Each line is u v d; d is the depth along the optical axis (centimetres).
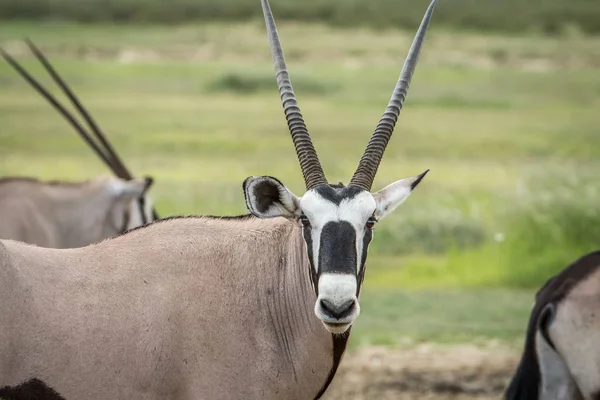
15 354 1499
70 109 8612
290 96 1681
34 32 13650
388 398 2538
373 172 1636
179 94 9931
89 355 1524
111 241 1633
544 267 3794
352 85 10775
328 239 1492
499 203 4431
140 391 1541
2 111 8319
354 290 1460
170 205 4719
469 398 2542
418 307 3372
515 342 2998
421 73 11625
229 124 8188
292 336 1620
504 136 7650
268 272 1634
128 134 7450
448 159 6594
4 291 1502
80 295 1546
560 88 10706
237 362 1582
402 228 4200
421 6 15712
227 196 5038
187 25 14850
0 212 2628
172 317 1562
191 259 1612
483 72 11775
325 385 1647
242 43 13675
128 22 15000
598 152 6756
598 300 1806
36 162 6191
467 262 3875
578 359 1820
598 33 14475
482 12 15200
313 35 14338
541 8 15375
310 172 1612
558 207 3994
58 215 2691
